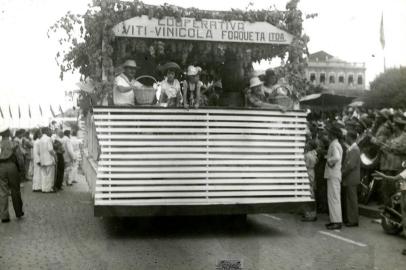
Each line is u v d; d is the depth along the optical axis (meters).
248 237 9.23
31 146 20.58
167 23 9.30
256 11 9.69
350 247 8.41
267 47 10.15
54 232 9.61
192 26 9.41
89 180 13.24
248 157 9.24
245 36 9.67
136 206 8.76
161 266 7.07
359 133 13.53
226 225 10.46
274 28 9.80
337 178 10.12
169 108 9.00
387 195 11.14
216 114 9.15
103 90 9.13
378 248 8.35
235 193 9.14
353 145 10.57
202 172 9.05
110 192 8.74
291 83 10.08
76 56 10.92
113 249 8.16
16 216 11.38
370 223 10.86
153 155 8.91
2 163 10.95
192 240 8.91
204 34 9.46
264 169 9.30
